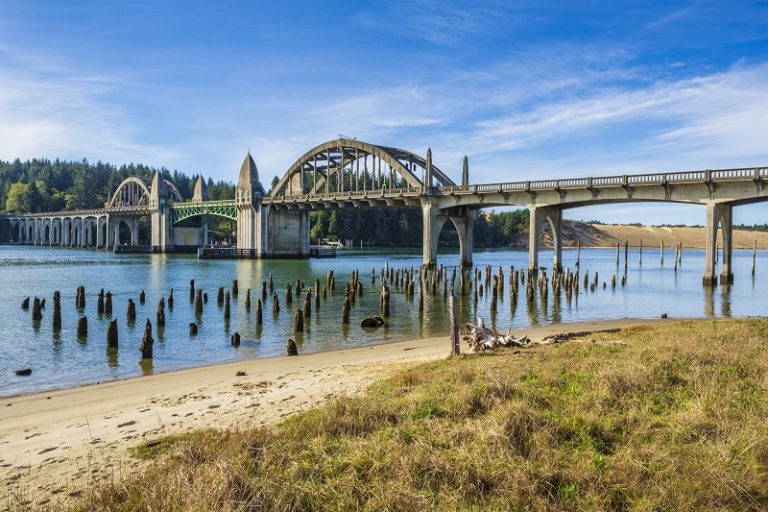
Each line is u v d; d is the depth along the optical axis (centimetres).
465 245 8119
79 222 18000
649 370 1220
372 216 17675
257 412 1262
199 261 10212
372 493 741
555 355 1596
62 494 838
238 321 3375
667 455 816
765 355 1455
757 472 767
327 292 5003
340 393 1391
